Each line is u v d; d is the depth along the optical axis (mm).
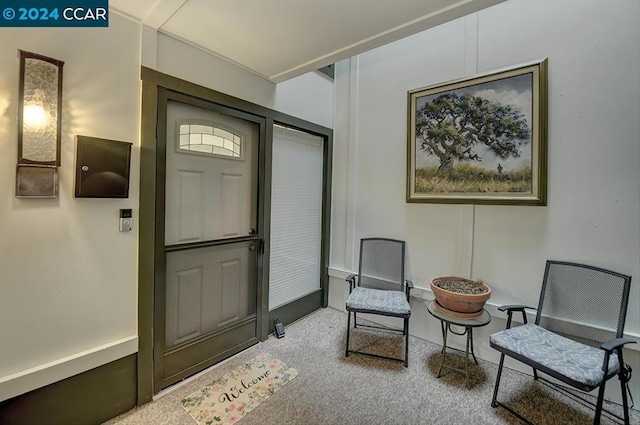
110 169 1577
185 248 2021
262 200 2529
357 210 3121
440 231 2559
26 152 1319
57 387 1462
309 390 1938
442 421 1688
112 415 1652
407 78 2729
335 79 3297
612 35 1814
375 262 2881
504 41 2203
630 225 1785
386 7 1596
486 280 2330
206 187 2154
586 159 1911
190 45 1960
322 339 2639
